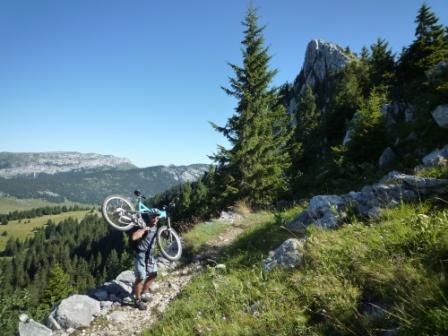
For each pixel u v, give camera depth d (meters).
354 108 41.12
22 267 139.12
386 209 6.46
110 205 7.75
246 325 4.75
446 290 3.17
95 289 8.72
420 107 18.95
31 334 6.50
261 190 24.95
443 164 8.13
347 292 4.36
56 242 190.50
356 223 6.65
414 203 6.41
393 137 19.20
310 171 34.47
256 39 26.38
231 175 25.69
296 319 4.28
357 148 19.34
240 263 8.31
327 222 7.74
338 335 3.71
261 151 25.48
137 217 7.75
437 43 36.66
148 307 7.67
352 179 18.44
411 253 4.36
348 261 5.10
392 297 3.77
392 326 3.33
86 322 6.97
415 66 36.72
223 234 12.88
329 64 101.88
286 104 114.56
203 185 59.12
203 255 10.92
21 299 16.77
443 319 2.75
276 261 6.50
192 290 7.61
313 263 5.59
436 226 4.67
